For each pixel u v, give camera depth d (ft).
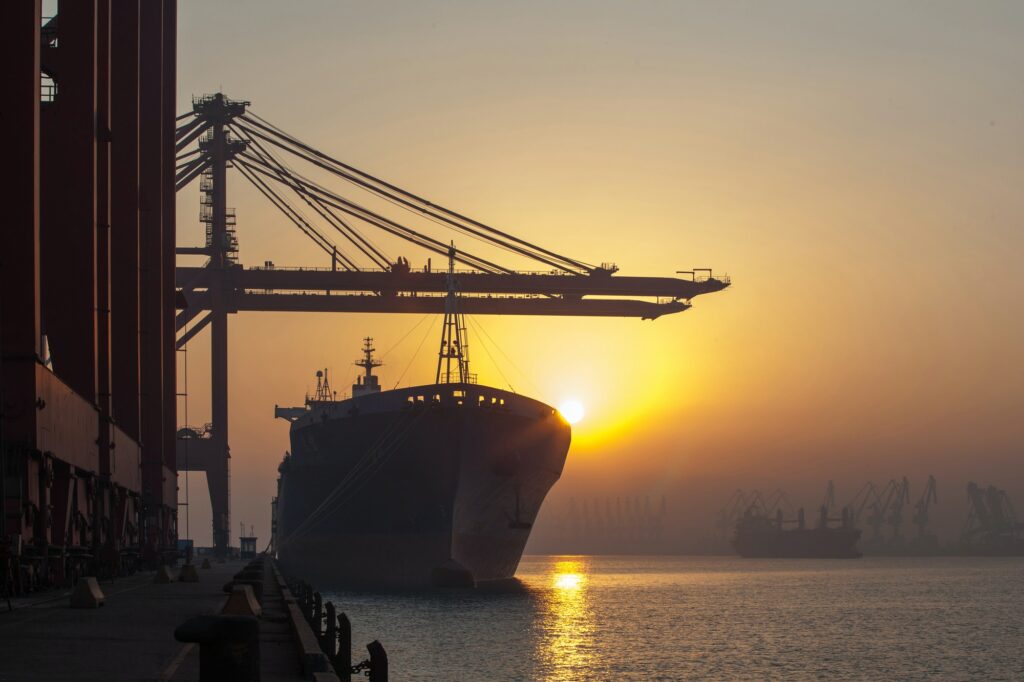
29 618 90.53
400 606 255.70
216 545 435.53
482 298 422.82
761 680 186.09
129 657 60.95
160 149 267.18
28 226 124.47
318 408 302.45
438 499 263.90
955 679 195.93
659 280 413.59
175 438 298.76
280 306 419.54
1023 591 489.67
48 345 165.17
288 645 74.79
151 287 261.85
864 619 320.09
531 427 277.44
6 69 125.49
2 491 116.57
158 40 269.64
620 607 355.15
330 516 293.84
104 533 177.78
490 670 172.24
